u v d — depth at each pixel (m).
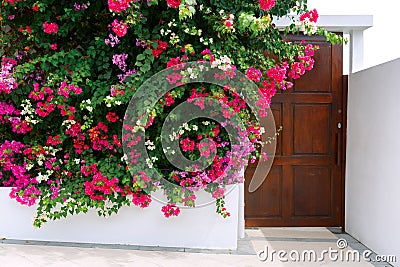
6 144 4.29
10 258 3.83
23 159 4.45
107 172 4.16
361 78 4.70
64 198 4.18
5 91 4.02
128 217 4.29
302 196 5.26
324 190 5.25
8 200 4.33
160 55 4.06
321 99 5.21
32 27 4.26
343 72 5.20
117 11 3.69
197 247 4.28
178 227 4.28
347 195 5.09
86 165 4.21
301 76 5.21
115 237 4.30
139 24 3.97
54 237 4.33
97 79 4.34
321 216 5.26
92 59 4.25
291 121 5.23
